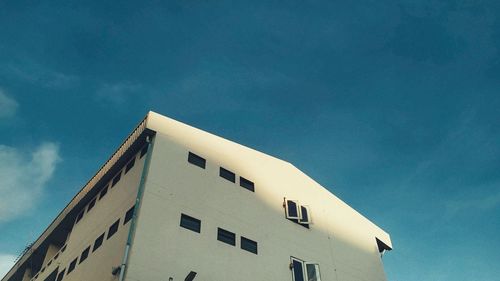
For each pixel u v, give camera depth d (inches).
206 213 743.7
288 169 1035.3
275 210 897.5
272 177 963.3
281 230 868.0
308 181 1069.8
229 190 826.8
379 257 1080.8
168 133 801.6
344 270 932.0
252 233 797.9
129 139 840.9
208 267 671.1
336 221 1044.5
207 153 848.3
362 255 1027.3
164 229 658.2
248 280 715.4
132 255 594.9
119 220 709.9
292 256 839.1
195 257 665.0
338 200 1125.7
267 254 790.5
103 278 627.2
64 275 813.2
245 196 851.4
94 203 903.7
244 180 884.0
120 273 572.1
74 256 820.6
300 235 903.1
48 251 1080.8
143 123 802.2
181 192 732.7
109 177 883.4
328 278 876.6
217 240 722.8
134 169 778.8
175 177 745.0
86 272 710.5
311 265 851.4
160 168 733.9
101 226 775.7
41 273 1002.1
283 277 783.1
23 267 1223.5
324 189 1107.9
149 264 602.2
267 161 991.6
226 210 784.9
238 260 727.1
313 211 998.4
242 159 924.0
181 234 675.4
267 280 748.0
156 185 704.4
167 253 634.2
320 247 925.2
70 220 1003.3
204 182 788.6
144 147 796.0
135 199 689.6
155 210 671.1
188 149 813.9
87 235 821.9
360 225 1123.9
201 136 868.0
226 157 885.8
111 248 667.4
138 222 634.8
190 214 716.7
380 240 1154.7
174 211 695.7
